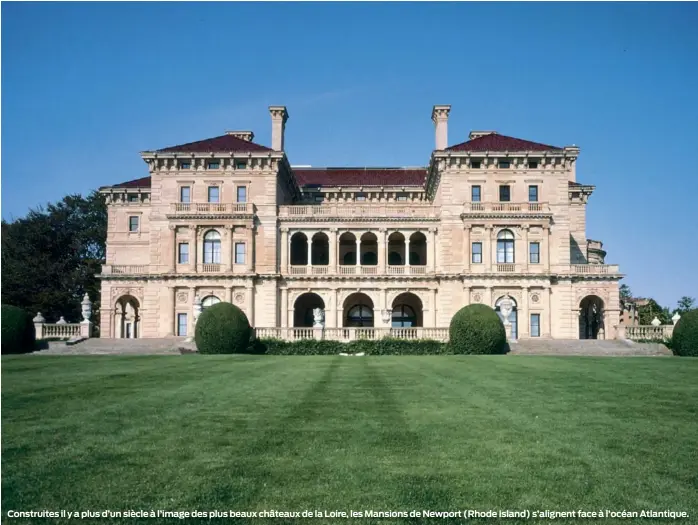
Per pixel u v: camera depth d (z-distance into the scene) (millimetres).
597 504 11297
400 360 39656
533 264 69750
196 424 16859
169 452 14086
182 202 71812
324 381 26312
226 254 70750
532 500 11453
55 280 92062
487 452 14273
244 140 78500
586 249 79250
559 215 70625
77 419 17375
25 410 18688
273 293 70625
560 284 70000
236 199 71812
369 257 78750
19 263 89938
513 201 70688
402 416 18141
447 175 70875
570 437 15664
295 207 72812
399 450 14398
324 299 71562
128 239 79000
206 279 70375
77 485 11992
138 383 25078
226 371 30391
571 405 20094
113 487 11906
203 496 11516
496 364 35250
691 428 16688
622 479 12516
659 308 116188
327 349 54250
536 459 13758
